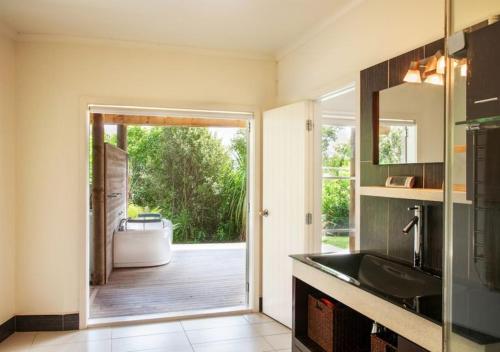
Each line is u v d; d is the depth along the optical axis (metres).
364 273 2.37
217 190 9.40
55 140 3.44
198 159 9.41
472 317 1.08
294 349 2.52
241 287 4.82
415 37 2.14
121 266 5.81
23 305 3.40
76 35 3.42
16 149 3.38
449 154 1.12
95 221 4.88
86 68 3.50
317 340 2.39
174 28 3.25
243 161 9.38
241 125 6.38
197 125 6.13
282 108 3.60
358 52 2.67
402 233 2.23
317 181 3.33
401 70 2.23
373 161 2.46
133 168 9.28
